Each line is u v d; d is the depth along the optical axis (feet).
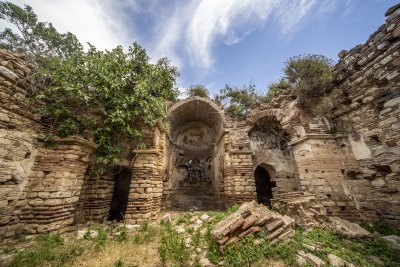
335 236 15.39
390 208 18.79
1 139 14.07
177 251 12.16
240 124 32.65
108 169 21.85
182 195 39.17
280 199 20.90
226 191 29.94
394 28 18.76
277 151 34.68
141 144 22.59
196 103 36.19
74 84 17.66
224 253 12.39
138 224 19.30
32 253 11.30
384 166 19.65
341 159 24.70
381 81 20.08
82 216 19.51
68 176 16.71
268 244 12.80
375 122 20.57
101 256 12.09
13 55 15.64
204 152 44.29
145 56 24.85
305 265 10.89
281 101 32.45
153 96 24.95
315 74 27.66
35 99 17.10
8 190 14.29
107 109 21.04
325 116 27.40
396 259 12.69
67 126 17.46
